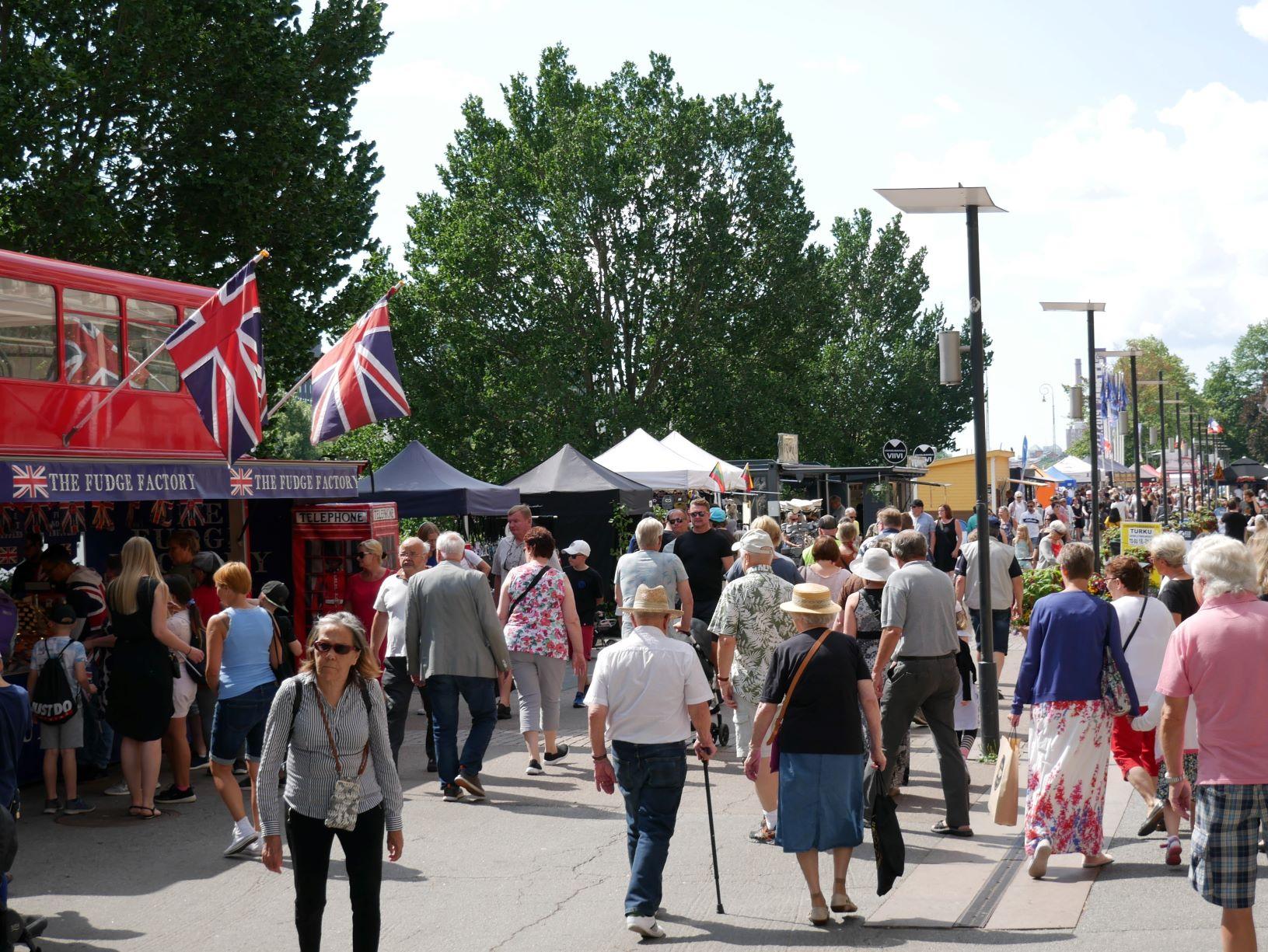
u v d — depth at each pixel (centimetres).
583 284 4266
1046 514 4197
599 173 4231
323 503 1583
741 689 876
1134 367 2925
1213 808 505
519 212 4466
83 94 2445
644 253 4319
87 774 1132
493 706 1023
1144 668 805
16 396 1133
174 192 2619
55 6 2436
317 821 556
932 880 742
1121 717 820
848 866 762
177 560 1146
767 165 4538
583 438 4175
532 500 2172
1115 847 802
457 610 1007
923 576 844
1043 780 737
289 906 739
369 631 1234
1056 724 736
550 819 942
